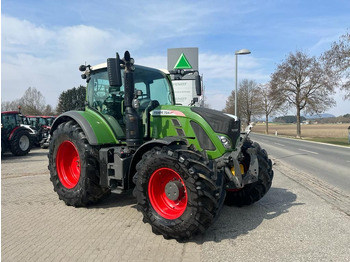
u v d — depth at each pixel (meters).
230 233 3.93
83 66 5.55
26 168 9.72
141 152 4.28
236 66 14.46
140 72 5.23
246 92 53.31
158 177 3.87
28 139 14.00
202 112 4.38
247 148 4.68
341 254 3.32
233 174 4.06
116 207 5.11
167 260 3.17
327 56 22.88
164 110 4.61
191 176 3.50
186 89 11.31
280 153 15.02
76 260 3.20
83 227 4.16
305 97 31.97
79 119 5.01
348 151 16.12
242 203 5.06
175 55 12.18
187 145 4.00
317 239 3.73
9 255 3.33
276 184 7.03
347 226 4.19
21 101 48.62
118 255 3.29
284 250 3.42
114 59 4.18
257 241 3.67
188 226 3.51
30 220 4.47
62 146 5.37
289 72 32.22
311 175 8.32
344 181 7.46
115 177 4.52
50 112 48.72
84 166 4.82
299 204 5.28
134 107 4.46
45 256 3.29
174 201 3.84
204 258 3.22
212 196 3.51
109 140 4.91
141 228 4.11
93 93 5.58
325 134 40.34
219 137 4.18
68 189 5.17
